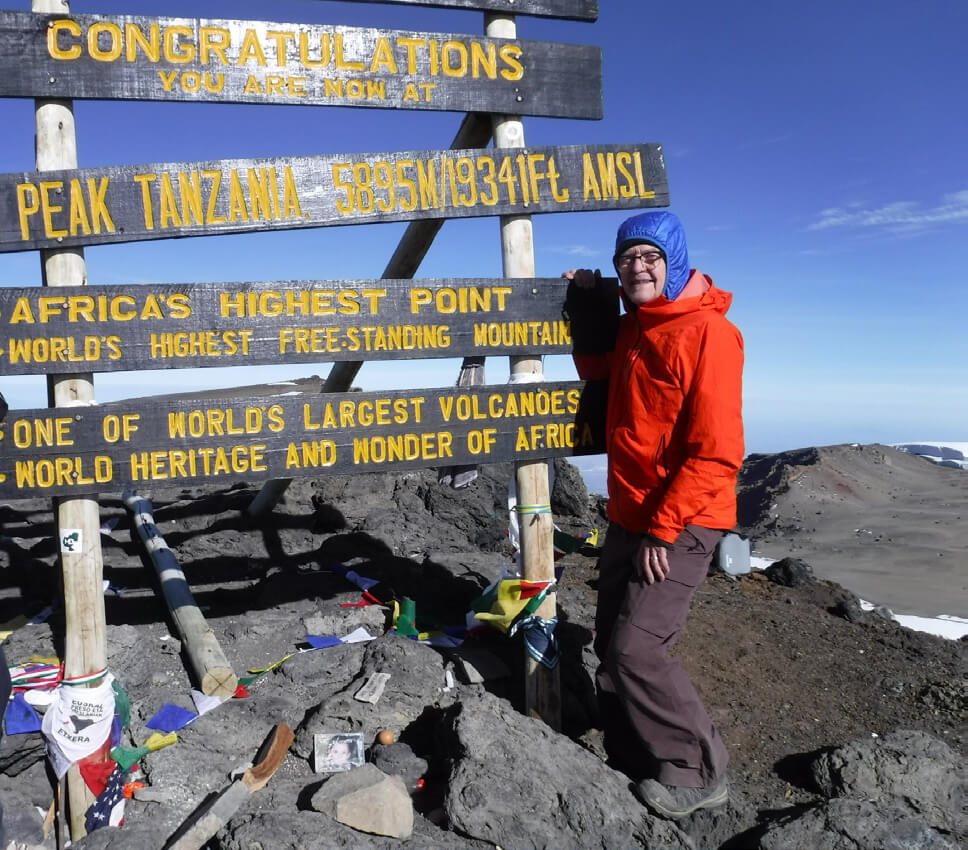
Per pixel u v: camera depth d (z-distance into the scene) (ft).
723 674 13.73
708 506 9.50
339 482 21.08
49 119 9.98
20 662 11.81
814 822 9.08
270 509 19.11
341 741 10.43
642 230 10.02
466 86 11.53
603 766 10.10
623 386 10.57
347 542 18.51
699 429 9.46
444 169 11.41
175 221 10.39
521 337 11.91
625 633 9.62
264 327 10.77
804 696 13.33
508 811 9.04
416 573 16.75
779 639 15.49
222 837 8.77
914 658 15.31
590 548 20.21
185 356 10.49
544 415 12.14
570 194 11.99
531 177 11.78
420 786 10.03
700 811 9.67
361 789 8.99
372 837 8.75
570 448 12.33
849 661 14.83
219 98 10.50
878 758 10.53
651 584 9.66
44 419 10.02
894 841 8.72
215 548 17.83
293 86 10.78
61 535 10.27
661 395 9.86
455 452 11.71
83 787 9.88
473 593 15.72
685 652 14.34
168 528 18.80
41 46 9.83
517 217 11.90
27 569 15.67
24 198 9.86
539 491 12.30
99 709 10.09
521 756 9.73
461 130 12.89
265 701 11.37
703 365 9.48
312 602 15.28
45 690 10.82
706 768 9.74
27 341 9.91
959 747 11.78
